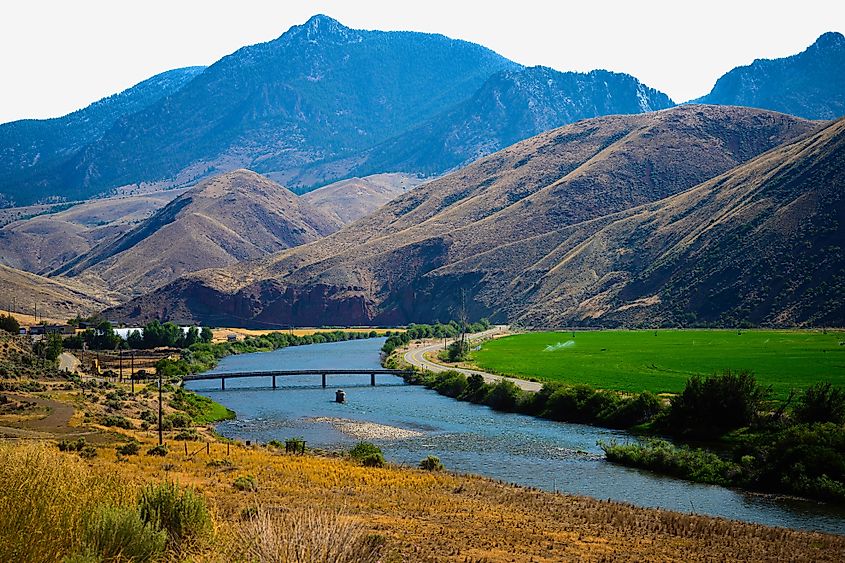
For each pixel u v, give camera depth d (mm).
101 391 87812
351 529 13992
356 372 112688
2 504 12766
